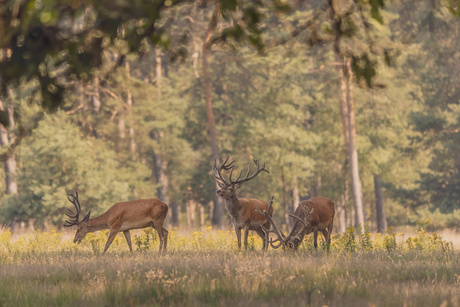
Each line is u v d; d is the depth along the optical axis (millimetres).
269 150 35062
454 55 31734
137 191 36156
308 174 35500
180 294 6914
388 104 34656
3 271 9172
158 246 14164
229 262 9445
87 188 30438
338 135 36000
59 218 30609
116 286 7172
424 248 13867
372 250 13352
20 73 3053
